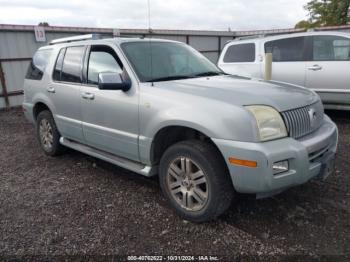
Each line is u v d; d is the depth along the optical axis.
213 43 17.27
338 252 2.56
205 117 2.77
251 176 2.60
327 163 3.03
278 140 2.68
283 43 6.94
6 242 2.83
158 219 3.15
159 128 3.11
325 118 3.55
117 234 2.91
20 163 4.93
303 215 3.12
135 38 4.06
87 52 4.13
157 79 3.52
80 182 4.11
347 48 6.15
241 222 3.04
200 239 2.80
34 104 5.18
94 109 3.90
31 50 11.34
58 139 4.96
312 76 6.53
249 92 3.01
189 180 3.02
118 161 3.81
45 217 3.24
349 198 3.42
